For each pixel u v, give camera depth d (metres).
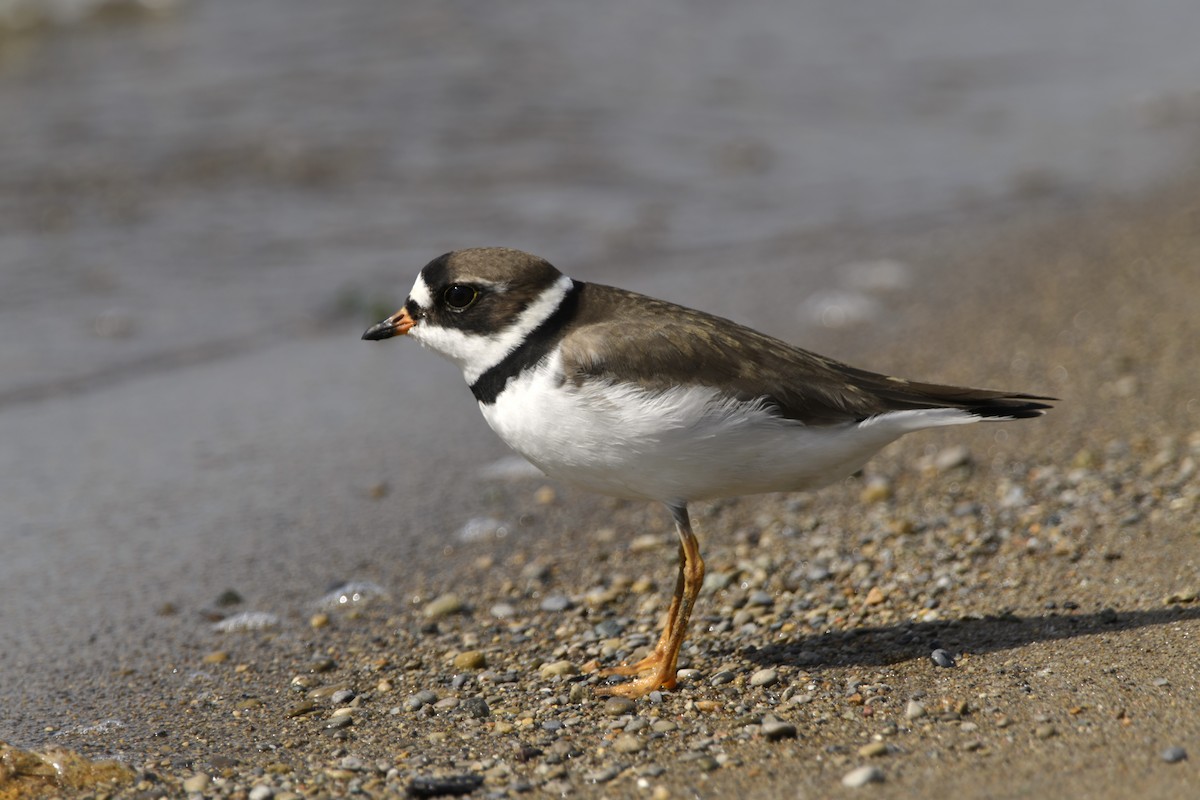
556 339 8.08
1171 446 11.44
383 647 9.36
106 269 17.75
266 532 11.28
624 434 7.79
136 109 22.98
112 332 16.08
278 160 21.33
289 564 10.72
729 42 28.62
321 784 7.21
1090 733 7.00
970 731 7.20
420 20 28.22
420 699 8.35
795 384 7.89
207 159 21.22
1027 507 10.70
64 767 7.25
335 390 14.68
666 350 7.84
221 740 7.92
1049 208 20.16
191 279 17.64
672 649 8.35
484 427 13.69
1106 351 13.99
